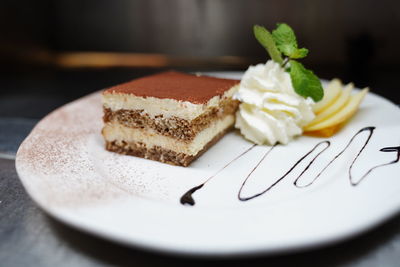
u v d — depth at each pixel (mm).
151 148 267
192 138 255
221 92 280
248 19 501
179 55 541
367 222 178
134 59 554
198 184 236
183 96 260
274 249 167
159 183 237
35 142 268
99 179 227
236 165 257
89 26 547
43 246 192
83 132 292
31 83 499
